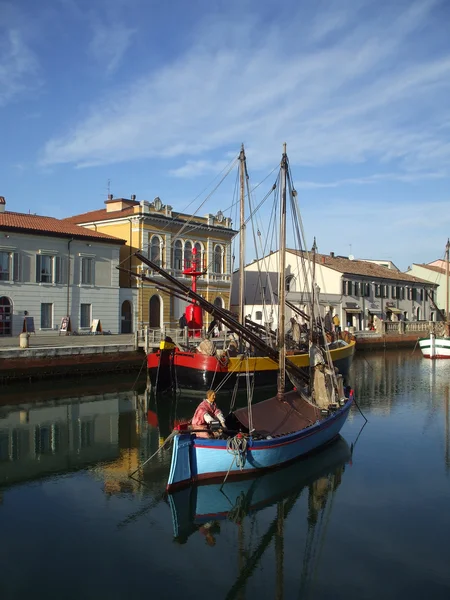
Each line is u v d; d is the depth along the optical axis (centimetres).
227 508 1319
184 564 1050
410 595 949
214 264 5541
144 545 1122
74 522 1220
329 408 1844
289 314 5312
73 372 3155
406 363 4572
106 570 1017
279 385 1870
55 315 4166
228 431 1441
